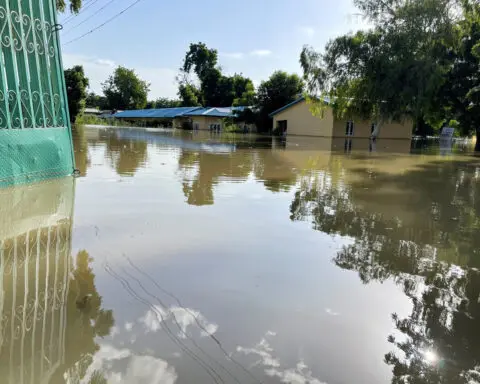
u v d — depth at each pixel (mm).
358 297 2543
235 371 1738
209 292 2518
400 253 3412
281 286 2656
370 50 20141
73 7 17922
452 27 18172
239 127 37250
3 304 2262
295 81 33844
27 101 5605
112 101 68688
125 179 6594
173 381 1653
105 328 2041
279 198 5609
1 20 5074
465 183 7586
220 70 55812
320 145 18938
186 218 4293
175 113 41438
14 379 1636
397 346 2008
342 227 4188
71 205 4645
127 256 3088
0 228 3656
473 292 2678
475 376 1804
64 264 2883
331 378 1730
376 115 21812
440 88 20031
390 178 7996
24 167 5609
